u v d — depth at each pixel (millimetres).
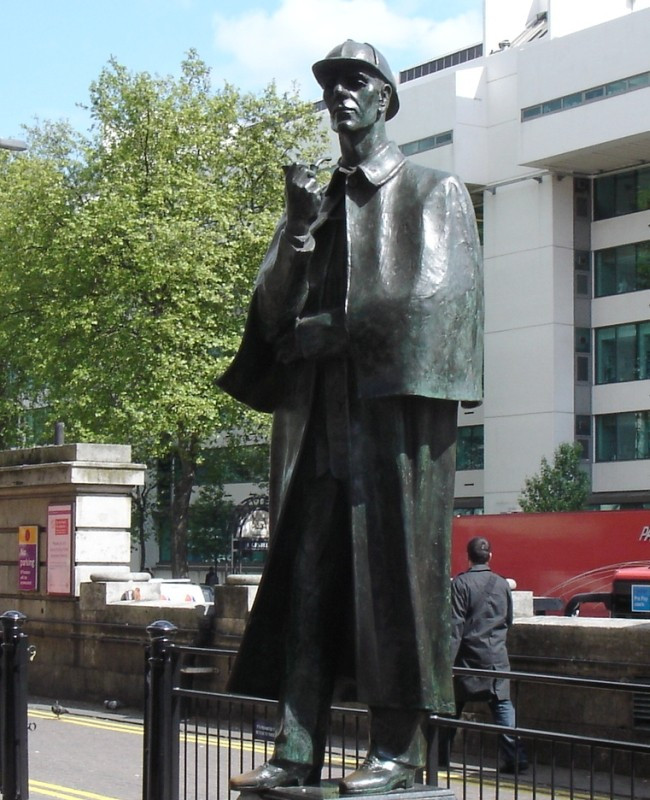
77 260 40312
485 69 59938
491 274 59594
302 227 4656
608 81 53969
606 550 30016
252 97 44562
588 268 58281
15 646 9938
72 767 12641
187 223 40031
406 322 4504
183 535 45719
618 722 11570
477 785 7355
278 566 4871
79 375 40000
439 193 4715
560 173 57500
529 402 57938
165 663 7930
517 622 12523
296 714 4781
